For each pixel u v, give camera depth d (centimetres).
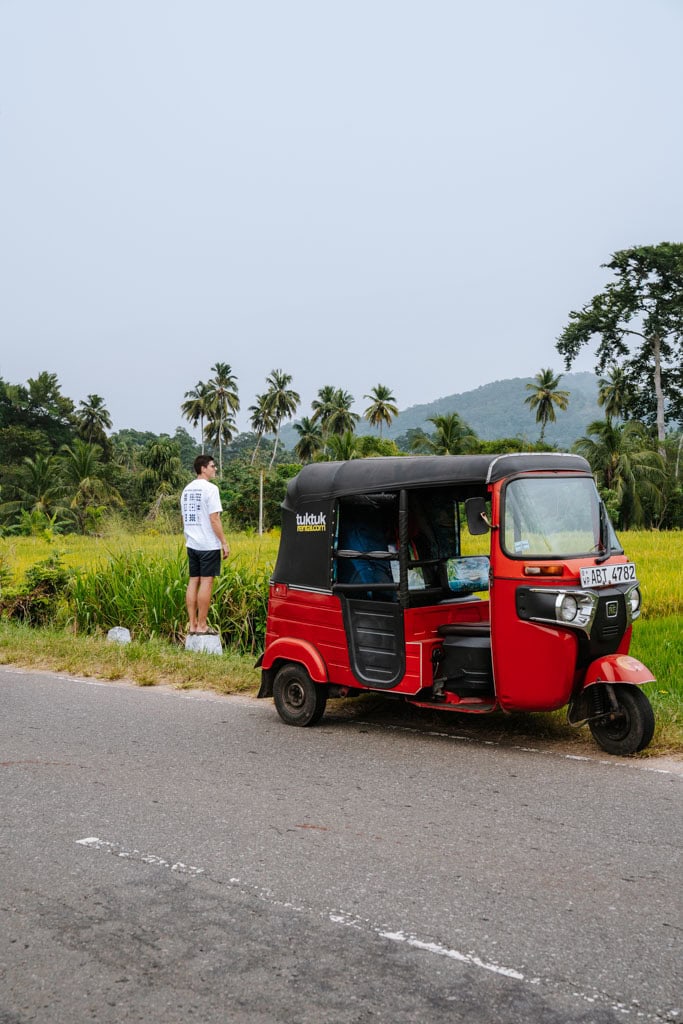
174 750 661
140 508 5550
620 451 4978
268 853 462
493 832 485
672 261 6450
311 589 728
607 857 448
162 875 438
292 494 748
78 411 8838
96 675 952
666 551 2231
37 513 2703
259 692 764
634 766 595
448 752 639
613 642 627
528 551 622
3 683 916
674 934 369
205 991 333
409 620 673
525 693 617
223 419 10388
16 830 502
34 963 356
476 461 659
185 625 1141
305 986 335
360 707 789
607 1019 310
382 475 693
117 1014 319
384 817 511
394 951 359
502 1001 322
